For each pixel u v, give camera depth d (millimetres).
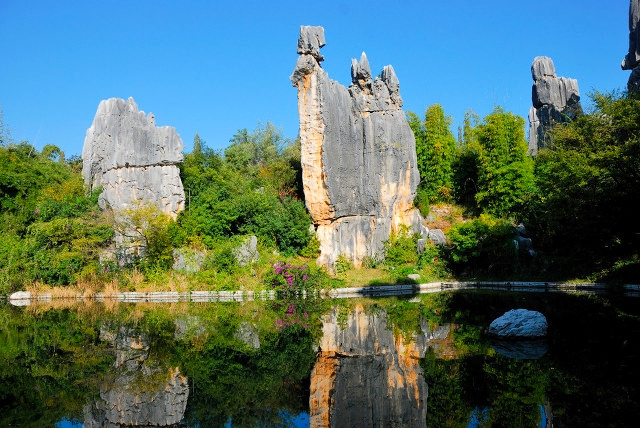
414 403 11258
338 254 41406
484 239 39656
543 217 38812
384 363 14867
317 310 26797
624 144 27344
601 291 31281
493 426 9594
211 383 13211
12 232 40562
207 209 41594
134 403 11664
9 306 30406
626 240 28594
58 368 14844
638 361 13992
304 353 16453
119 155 40781
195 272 35906
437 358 15227
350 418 10453
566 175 32812
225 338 19172
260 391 12492
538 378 12664
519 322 17547
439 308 26406
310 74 40656
